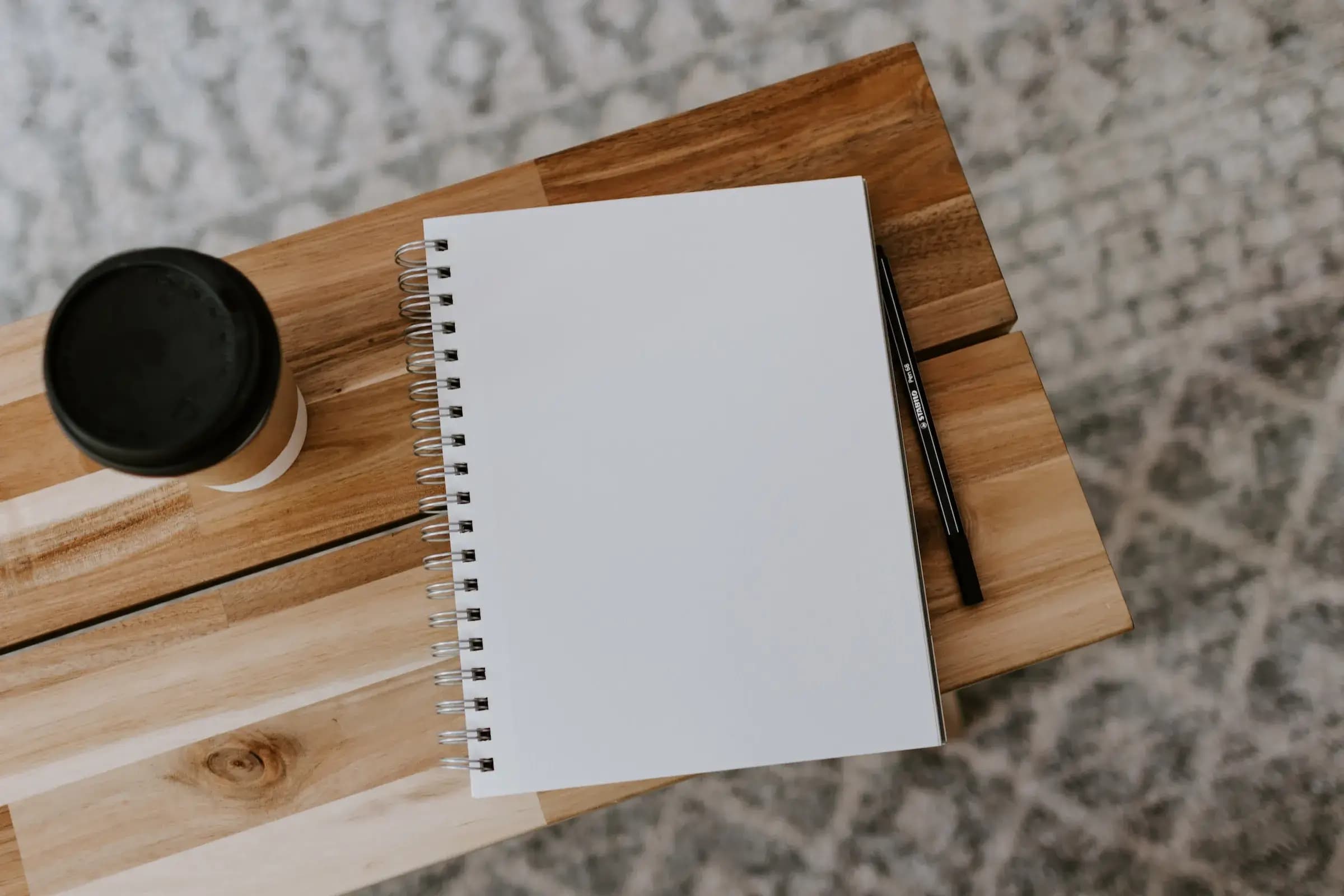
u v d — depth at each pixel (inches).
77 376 17.7
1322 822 38.0
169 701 23.6
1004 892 37.8
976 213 25.5
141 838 23.2
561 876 37.9
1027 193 42.3
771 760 22.3
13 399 24.4
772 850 38.1
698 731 22.4
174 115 43.0
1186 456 40.3
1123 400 40.7
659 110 43.1
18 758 23.4
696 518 23.1
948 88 43.1
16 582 23.9
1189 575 39.6
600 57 43.6
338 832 23.3
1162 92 43.0
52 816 23.3
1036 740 38.7
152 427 17.6
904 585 23.0
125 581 23.9
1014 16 43.6
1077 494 24.2
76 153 42.7
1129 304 41.4
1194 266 41.6
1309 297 41.3
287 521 24.1
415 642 23.8
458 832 23.3
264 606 23.9
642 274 23.7
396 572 24.0
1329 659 38.9
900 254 25.4
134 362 17.8
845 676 22.6
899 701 22.5
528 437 23.2
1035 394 24.6
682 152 25.9
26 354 24.6
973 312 25.2
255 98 43.2
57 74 43.4
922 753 38.6
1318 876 37.7
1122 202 42.1
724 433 23.4
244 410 17.9
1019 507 24.2
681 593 22.8
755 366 23.6
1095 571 23.8
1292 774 38.3
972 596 23.6
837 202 24.0
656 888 37.9
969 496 24.2
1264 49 43.3
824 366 23.6
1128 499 40.1
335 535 24.1
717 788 38.4
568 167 25.7
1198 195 42.2
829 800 38.4
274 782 23.4
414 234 25.2
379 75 43.4
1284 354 40.9
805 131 25.9
